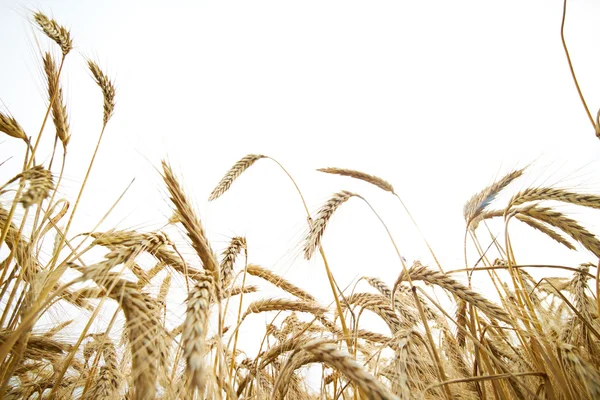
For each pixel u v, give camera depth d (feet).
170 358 5.89
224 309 7.21
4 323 6.46
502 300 8.96
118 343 7.21
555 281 11.12
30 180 5.88
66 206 9.15
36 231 6.84
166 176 6.51
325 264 9.82
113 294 5.38
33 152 8.38
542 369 7.70
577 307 9.34
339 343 7.50
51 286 5.53
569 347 6.59
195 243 6.36
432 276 8.50
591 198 8.38
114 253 5.42
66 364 6.00
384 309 9.23
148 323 5.21
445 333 9.33
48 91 9.77
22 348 5.57
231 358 8.15
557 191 8.94
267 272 11.99
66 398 7.31
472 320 9.06
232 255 8.10
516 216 11.33
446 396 7.00
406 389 6.06
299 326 10.69
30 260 6.76
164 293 7.04
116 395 6.31
